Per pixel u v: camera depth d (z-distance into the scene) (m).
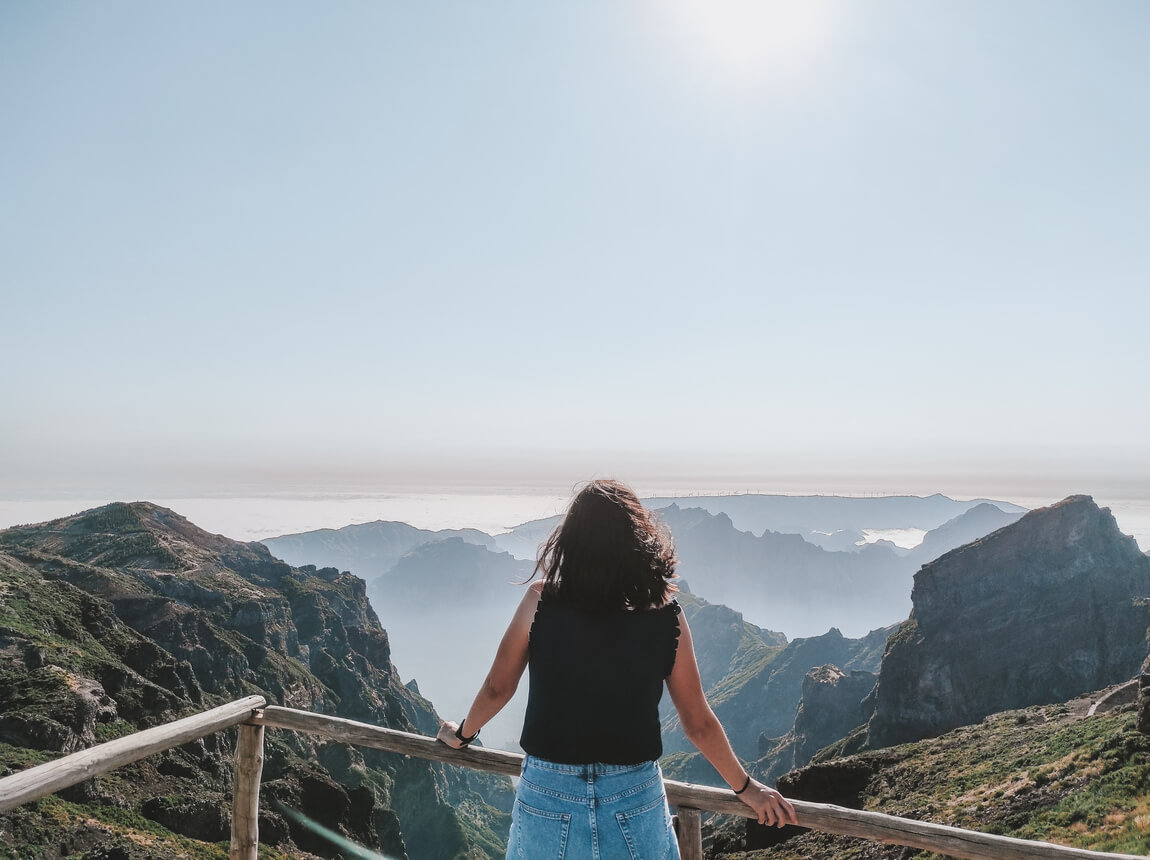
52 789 3.76
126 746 4.16
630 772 2.89
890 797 52.69
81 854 32.72
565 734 2.88
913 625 137.50
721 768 3.32
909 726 130.12
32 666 65.94
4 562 94.19
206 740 73.94
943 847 3.62
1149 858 3.39
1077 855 3.46
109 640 90.06
